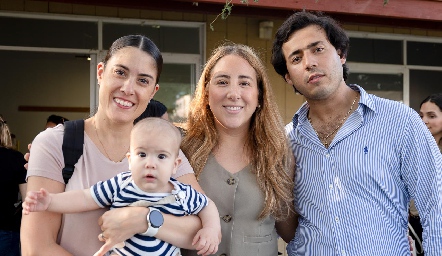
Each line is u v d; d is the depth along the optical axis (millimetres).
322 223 2887
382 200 2812
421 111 4789
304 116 3107
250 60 2932
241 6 6254
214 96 2863
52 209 2266
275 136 2951
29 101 10523
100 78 2547
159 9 6117
